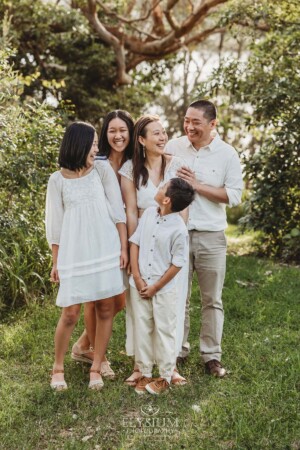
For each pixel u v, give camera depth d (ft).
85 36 37.40
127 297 12.16
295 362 13.04
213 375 12.53
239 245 28.81
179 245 11.41
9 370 12.86
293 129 24.56
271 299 18.11
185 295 12.09
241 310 16.85
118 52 36.11
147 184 11.93
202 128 12.12
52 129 18.28
